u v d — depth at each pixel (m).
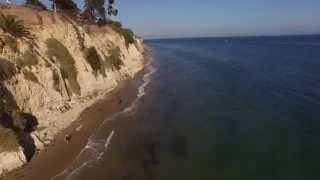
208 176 32.97
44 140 41.12
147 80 81.31
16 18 50.72
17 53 45.56
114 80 71.75
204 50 182.12
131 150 39.56
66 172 34.31
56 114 47.50
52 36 55.81
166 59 131.38
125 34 97.94
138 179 33.03
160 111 54.94
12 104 40.41
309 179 31.27
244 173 33.12
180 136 43.62
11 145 34.81
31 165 35.50
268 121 47.69
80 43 63.44
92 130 45.94
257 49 176.75
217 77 85.00
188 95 65.81
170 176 33.38
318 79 75.62
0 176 32.88
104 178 33.22
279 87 69.44
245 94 64.81
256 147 39.03
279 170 33.38
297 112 51.09
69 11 82.81
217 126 46.81
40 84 47.06
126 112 54.25
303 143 39.28
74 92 54.97
